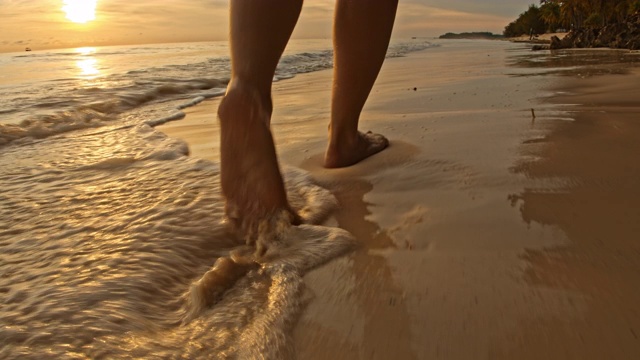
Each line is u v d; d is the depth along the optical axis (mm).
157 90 5828
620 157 1999
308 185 1891
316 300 1135
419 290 1150
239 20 1467
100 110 4438
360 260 1319
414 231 1470
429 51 22453
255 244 1421
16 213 1718
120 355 927
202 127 3494
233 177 1461
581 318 1003
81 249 1396
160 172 2162
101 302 1106
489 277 1184
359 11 1882
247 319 1052
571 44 24250
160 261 1306
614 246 1289
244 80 1451
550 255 1267
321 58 14555
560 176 1820
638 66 7148
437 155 2182
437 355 924
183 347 960
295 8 1493
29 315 1054
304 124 3270
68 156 2586
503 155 2117
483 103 3680
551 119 2818
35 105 4582
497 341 950
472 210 1582
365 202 1728
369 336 992
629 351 901
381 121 3059
